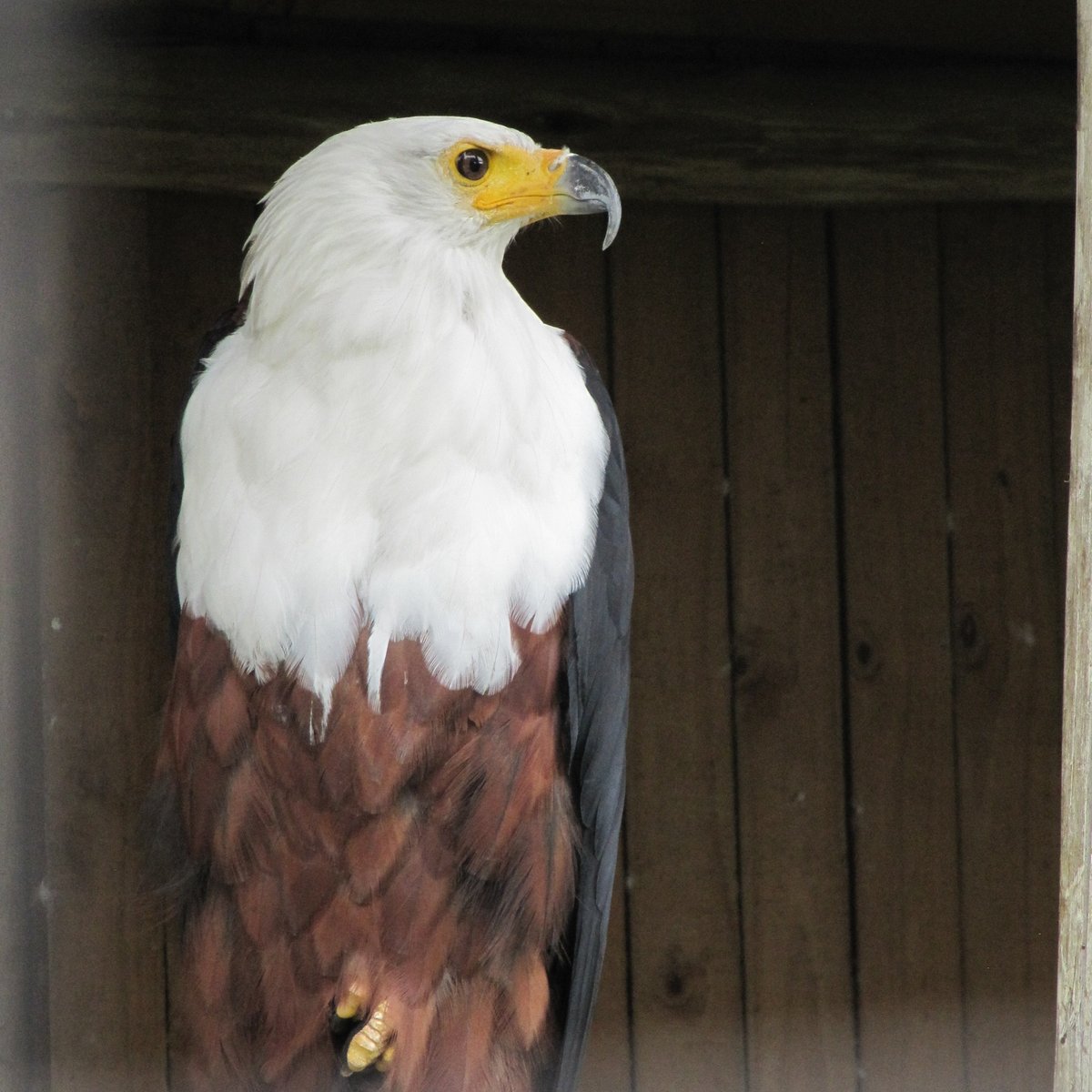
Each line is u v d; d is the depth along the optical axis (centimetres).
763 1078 733
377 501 502
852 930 745
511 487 512
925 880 748
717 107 696
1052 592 752
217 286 689
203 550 514
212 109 662
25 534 664
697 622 736
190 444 527
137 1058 674
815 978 740
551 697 527
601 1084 721
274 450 504
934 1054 743
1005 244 748
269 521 504
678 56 705
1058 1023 395
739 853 738
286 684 506
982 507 749
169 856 546
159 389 682
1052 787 749
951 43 718
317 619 499
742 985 735
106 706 675
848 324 745
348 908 527
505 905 535
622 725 570
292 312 509
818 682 744
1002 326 746
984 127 709
